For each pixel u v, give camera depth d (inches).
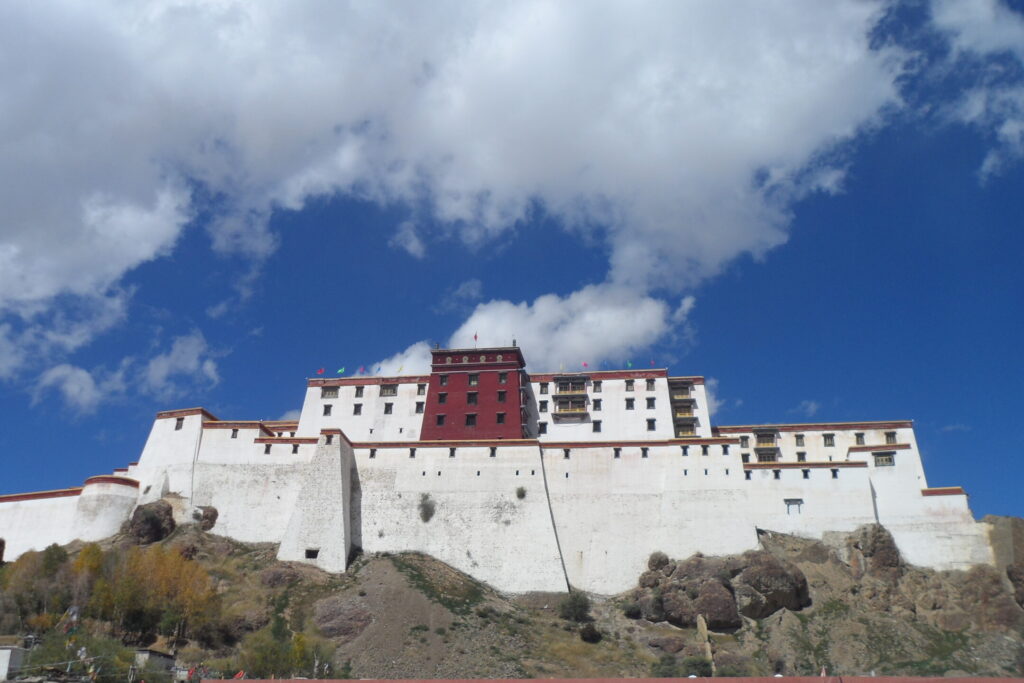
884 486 3833.7
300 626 3280.0
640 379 4527.6
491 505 3929.6
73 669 2484.0
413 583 3535.9
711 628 3351.4
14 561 3651.6
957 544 3649.1
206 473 4094.5
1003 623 3334.2
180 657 2955.2
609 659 3161.9
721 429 4456.2
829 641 3270.2
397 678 2957.7
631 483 3949.3
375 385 4584.2
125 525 3929.6
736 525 3759.8
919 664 3112.7
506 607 3572.8
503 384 4409.5
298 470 4052.7
